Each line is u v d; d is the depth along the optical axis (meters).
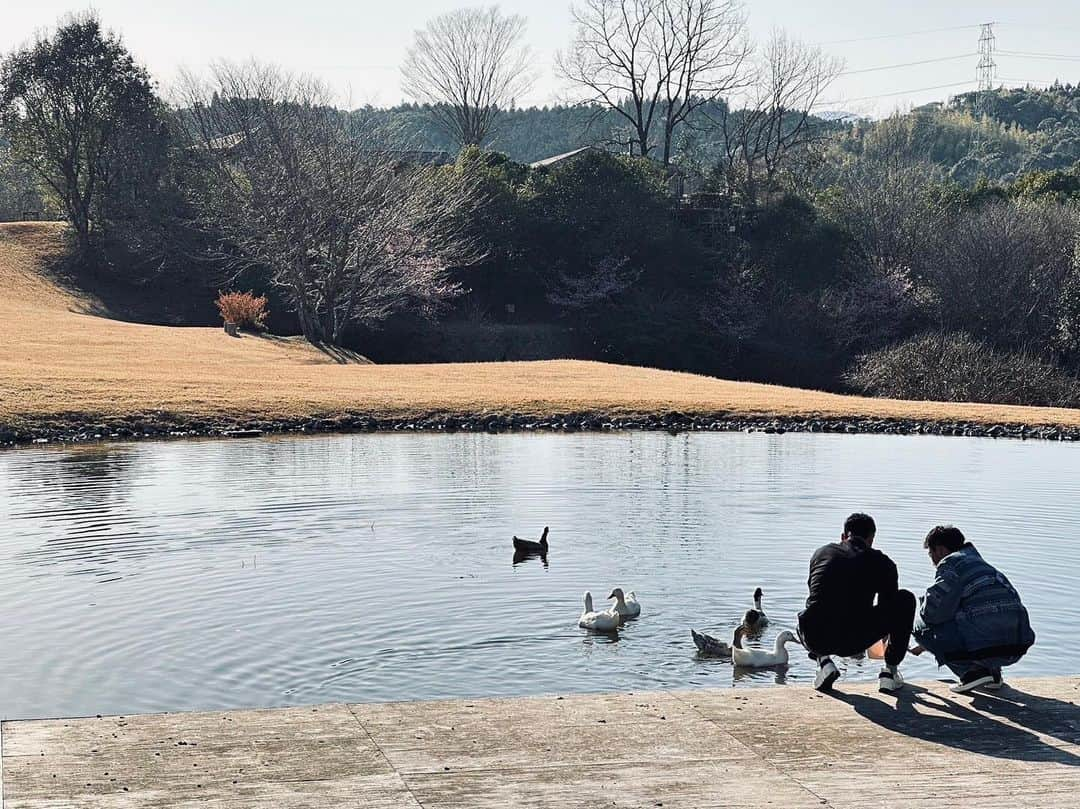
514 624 12.41
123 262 78.00
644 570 14.91
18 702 9.90
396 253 63.28
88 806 6.23
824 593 8.64
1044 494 21.48
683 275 77.19
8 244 78.50
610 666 11.03
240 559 15.46
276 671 10.77
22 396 34.78
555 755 7.15
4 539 16.78
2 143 99.00
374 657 11.20
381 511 19.33
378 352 69.00
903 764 7.05
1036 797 6.53
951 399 51.44
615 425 35.69
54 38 77.81
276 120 63.53
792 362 72.75
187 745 7.24
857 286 74.56
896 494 21.44
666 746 7.34
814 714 8.03
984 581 8.45
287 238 60.25
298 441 31.19
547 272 76.56
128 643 11.59
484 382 43.78
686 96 89.44
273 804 6.30
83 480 23.11
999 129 182.38
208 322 73.88
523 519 18.59
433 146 132.62
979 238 71.75
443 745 7.31
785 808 6.36
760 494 21.38
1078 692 8.57
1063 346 65.56
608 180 77.81
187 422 33.56
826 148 104.69
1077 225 72.44
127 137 77.62
